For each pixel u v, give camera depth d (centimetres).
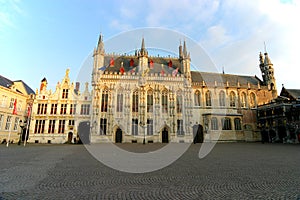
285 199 595
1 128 4216
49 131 4662
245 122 5756
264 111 5653
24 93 5066
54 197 611
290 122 4812
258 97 6153
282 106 5069
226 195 637
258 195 634
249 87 6078
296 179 851
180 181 824
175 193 659
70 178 868
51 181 810
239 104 5841
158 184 776
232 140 5319
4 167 1125
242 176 916
